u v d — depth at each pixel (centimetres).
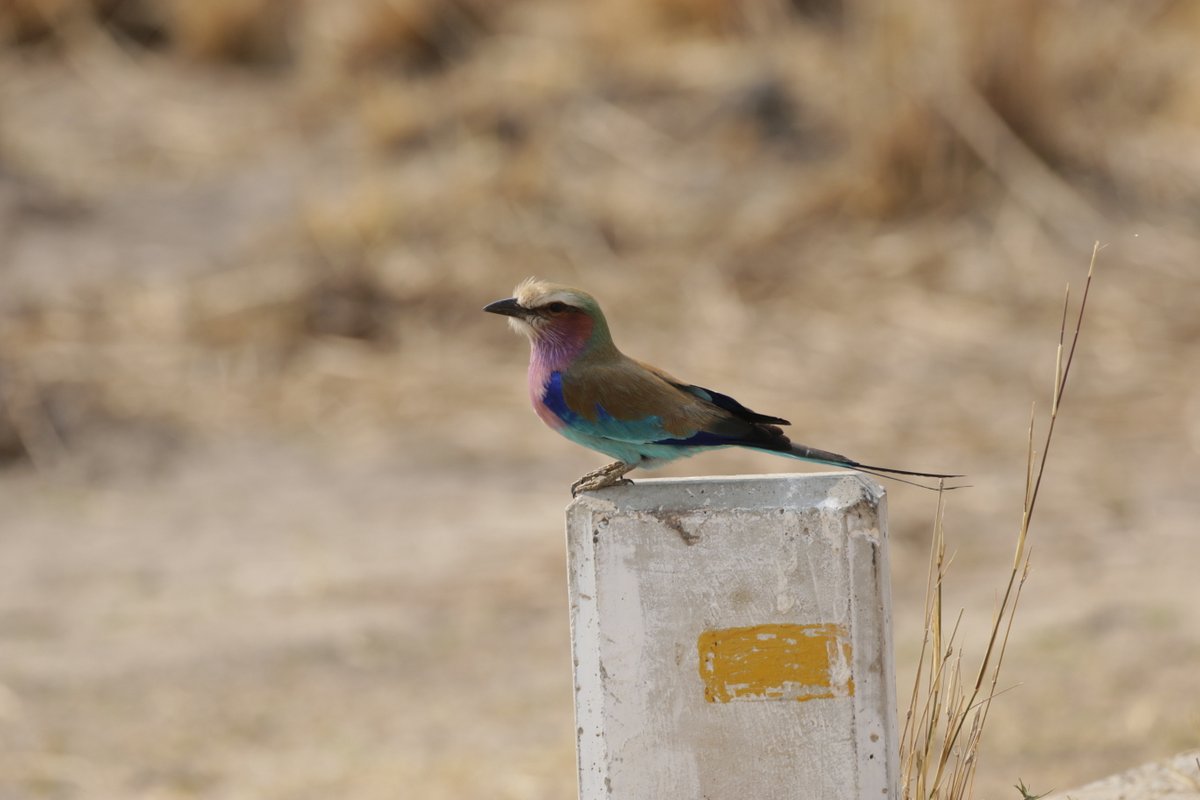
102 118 3222
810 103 2911
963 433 1958
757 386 2134
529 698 1358
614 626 634
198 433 2127
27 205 2859
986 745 1180
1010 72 2591
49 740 1301
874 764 626
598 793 643
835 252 2511
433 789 1192
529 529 1770
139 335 2408
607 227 2642
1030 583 1520
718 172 2802
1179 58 2970
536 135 2931
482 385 2239
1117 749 1155
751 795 632
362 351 2362
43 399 2177
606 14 3250
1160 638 1344
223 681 1412
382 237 2634
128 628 1544
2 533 1850
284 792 1199
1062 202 2512
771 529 622
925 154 2570
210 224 2817
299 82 3372
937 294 2364
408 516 1836
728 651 628
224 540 1794
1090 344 2188
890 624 636
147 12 3534
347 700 1369
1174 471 1806
